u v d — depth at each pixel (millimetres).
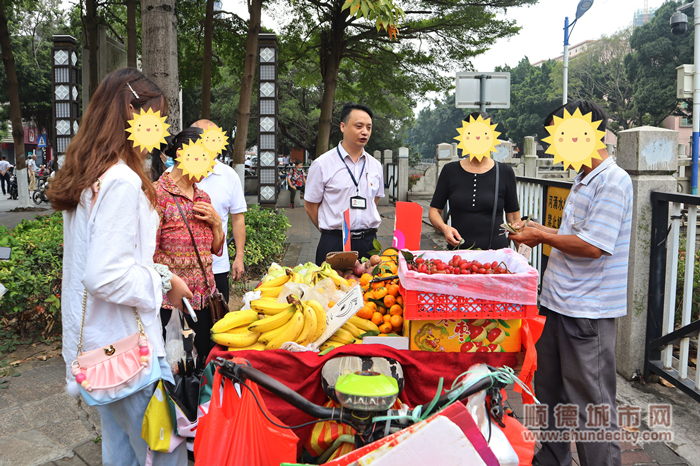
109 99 1865
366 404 1686
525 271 2148
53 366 4266
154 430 1958
